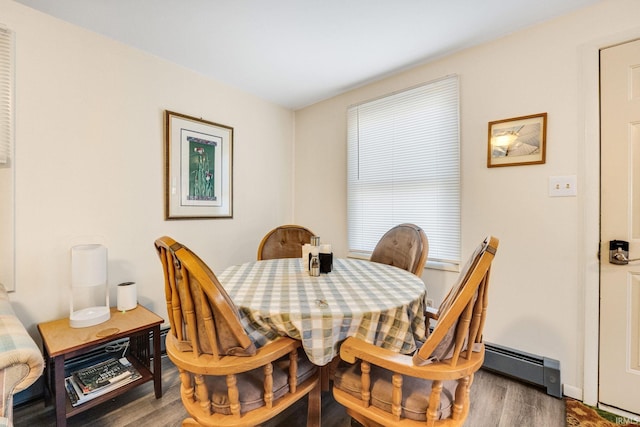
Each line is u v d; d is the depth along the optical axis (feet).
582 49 5.13
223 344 3.05
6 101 4.83
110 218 6.09
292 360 3.43
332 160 9.42
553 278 5.47
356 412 3.51
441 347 2.88
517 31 5.80
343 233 9.15
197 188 7.65
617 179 4.88
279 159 10.07
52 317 5.33
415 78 7.37
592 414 4.83
